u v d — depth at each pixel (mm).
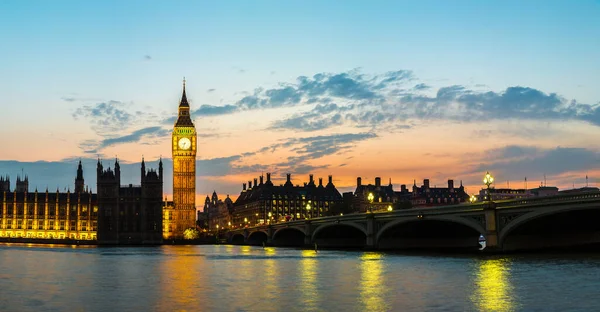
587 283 66938
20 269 99125
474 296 58781
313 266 102000
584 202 90625
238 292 64625
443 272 83625
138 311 52281
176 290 66938
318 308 52969
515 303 54156
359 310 51688
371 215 147500
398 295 60562
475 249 155375
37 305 56156
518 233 112000
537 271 79625
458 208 115938
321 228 181875
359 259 119312
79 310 53031
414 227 142750
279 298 59406
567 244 117875
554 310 50438
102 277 83750
